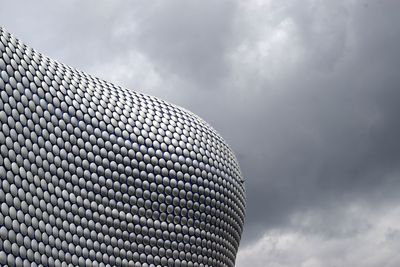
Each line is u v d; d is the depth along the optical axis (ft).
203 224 197.06
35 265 139.95
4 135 136.98
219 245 204.85
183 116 203.92
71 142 161.07
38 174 145.89
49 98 157.17
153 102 199.93
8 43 150.71
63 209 153.28
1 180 133.39
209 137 206.90
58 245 149.28
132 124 184.55
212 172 201.98
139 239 178.19
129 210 176.24
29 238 139.03
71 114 163.94
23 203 138.82
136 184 179.52
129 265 174.29
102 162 170.40
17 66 149.48
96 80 186.19
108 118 177.47
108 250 167.94
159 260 183.11
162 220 185.37
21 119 143.74
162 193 186.19
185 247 190.80
